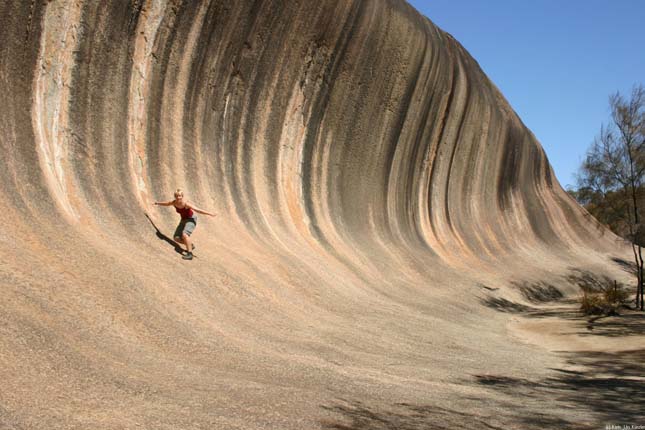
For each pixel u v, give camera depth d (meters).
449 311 16.86
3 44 10.62
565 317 19.56
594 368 11.02
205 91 15.21
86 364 6.01
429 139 26.30
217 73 15.55
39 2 11.13
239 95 16.44
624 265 41.25
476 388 8.16
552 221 40.56
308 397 6.26
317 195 19.34
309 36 18.41
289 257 14.63
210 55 15.17
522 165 38.12
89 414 4.75
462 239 28.36
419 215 25.83
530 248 35.25
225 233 13.85
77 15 11.82
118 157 12.52
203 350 7.73
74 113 11.80
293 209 17.89
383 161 22.88
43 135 11.06
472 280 23.30
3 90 10.59
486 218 32.56
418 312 15.23
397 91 22.70
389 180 23.39
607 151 25.53
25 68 10.98
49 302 7.28
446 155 27.98
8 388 4.95
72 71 11.80
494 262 28.91
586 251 40.97
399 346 10.62
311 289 13.29
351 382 7.38
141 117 13.35
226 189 15.34
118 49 12.75
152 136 13.56
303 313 11.43
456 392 7.70
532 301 25.59
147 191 12.88
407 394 7.15
